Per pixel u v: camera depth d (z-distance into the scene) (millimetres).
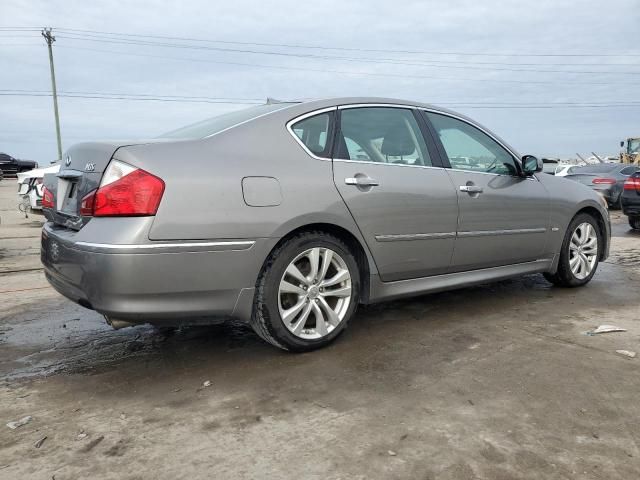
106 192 2672
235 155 2955
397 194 3480
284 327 3094
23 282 5777
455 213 3807
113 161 2727
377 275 3479
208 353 3334
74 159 3092
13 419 2490
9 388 2863
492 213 4062
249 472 2018
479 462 2049
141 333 3807
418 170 3682
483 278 4141
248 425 2381
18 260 7359
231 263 2840
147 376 2990
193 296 2775
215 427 2371
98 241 2627
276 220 2955
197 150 2863
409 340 3471
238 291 2895
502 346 3332
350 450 2152
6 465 2094
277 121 3203
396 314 4086
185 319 2822
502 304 4371
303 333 3193
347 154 3387
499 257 4199
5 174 35188
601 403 2527
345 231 3305
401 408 2508
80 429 2377
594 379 2797
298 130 3258
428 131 3898
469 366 3008
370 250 3395
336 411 2492
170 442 2250
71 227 2979
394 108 3777
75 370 3115
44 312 4465
